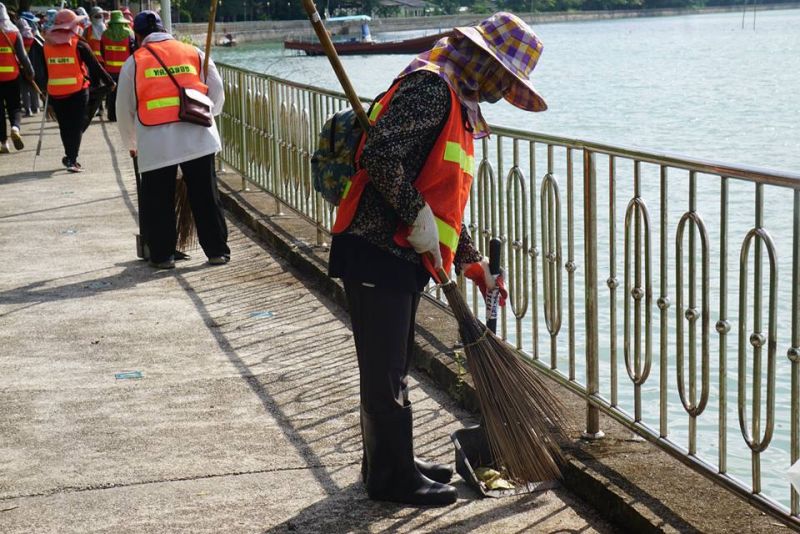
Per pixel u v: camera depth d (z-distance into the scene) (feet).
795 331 10.11
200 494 12.85
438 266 11.57
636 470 12.29
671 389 20.33
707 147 74.74
